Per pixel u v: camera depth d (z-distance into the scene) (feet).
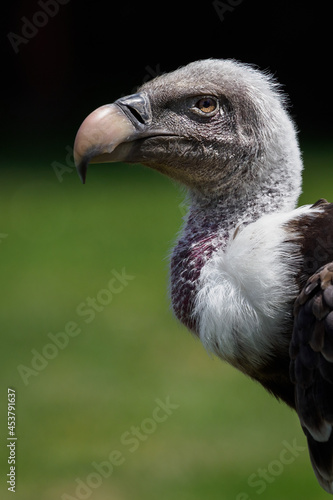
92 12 101.50
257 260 20.81
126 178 85.05
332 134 94.48
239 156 22.99
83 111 99.96
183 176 23.76
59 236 67.97
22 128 97.35
